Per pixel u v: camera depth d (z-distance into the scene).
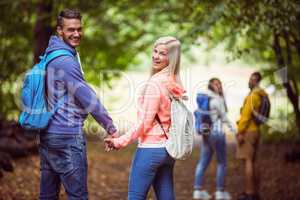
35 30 13.21
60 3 13.18
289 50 11.98
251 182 10.07
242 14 9.56
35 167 11.49
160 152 6.23
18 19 14.28
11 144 11.86
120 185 11.35
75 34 6.22
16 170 10.98
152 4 15.34
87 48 16.41
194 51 24.25
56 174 6.29
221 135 10.48
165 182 6.50
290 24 9.20
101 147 15.06
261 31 10.35
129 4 15.43
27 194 9.48
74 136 6.08
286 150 13.84
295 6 8.74
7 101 14.80
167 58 6.39
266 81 12.69
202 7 10.82
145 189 6.30
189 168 13.27
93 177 11.81
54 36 6.22
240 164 13.58
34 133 12.64
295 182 11.46
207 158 10.73
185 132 6.19
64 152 6.08
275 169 12.62
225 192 10.66
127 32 18.06
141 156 6.27
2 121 12.77
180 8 13.86
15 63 15.03
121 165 13.27
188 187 11.59
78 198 6.12
